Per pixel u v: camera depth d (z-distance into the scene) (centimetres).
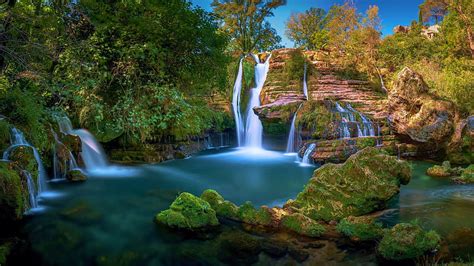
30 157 791
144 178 1045
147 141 1312
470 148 1283
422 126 1323
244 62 2250
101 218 686
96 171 1102
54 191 871
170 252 543
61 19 897
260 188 964
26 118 876
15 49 808
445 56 2331
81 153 1073
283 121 1559
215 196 707
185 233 604
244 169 1231
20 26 793
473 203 773
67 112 1119
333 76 2200
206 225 622
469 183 962
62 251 551
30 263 513
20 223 657
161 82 1050
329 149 1309
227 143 1847
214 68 1205
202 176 1108
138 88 952
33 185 768
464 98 1516
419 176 1059
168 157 1344
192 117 1298
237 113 2047
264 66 2295
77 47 868
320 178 689
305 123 1483
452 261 477
